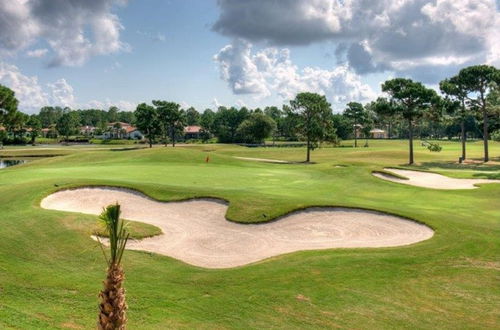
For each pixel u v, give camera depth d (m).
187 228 22.06
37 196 25.39
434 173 46.50
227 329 11.29
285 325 11.58
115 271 6.59
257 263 16.88
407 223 22.02
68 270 15.23
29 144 138.12
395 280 14.75
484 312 12.58
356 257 17.06
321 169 47.28
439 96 70.94
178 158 59.50
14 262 15.55
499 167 66.25
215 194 26.34
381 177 42.12
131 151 66.81
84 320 11.45
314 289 13.95
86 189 27.81
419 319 12.10
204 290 13.92
